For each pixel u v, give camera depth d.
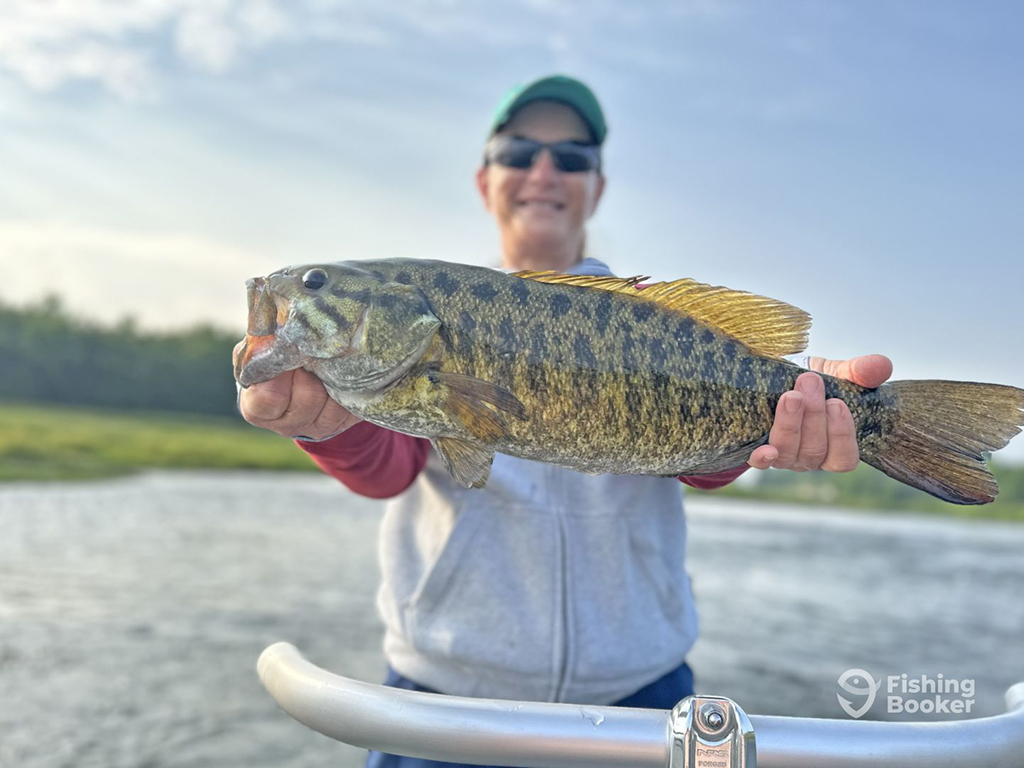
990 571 16.62
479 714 1.80
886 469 2.60
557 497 3.21
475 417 2.39
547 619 3.12
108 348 46.81
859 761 1.70
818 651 9.25
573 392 2.44
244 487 23.70
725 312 2.58
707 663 8.53
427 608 3.22
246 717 6.33
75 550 12.17
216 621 8.87
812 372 2.38
